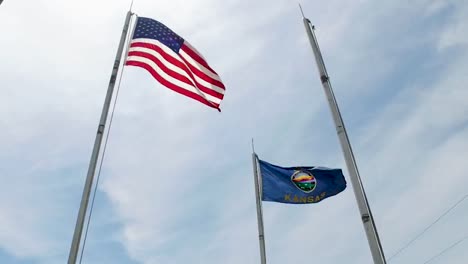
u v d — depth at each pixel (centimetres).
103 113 937
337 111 928
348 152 856
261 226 1677
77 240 737
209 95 1241
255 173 1792
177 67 1189
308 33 1101
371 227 744
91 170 834
